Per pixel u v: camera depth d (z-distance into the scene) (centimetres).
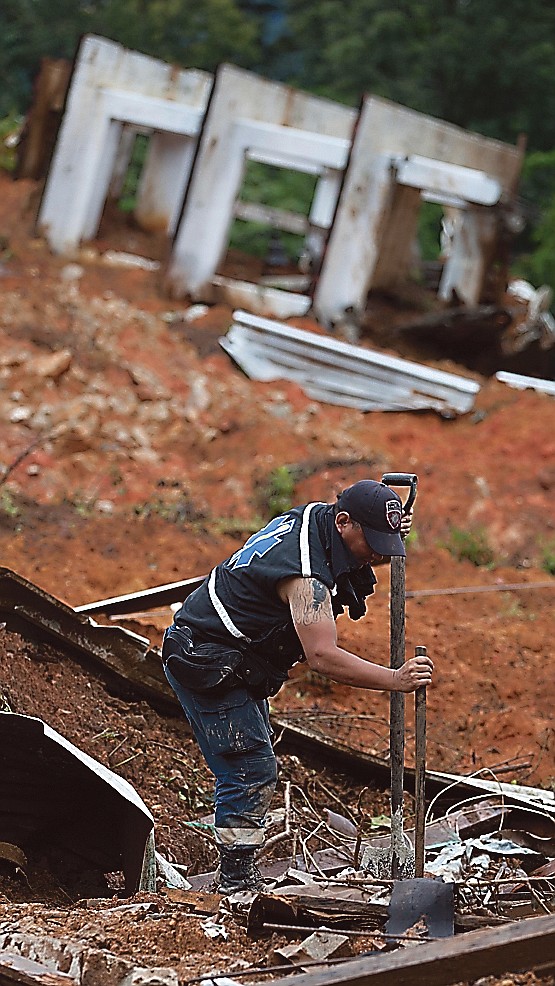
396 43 11906
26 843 1672
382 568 3572
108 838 1666
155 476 3950
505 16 12069
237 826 1523
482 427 4594
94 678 2086
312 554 1445
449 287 6100
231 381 4612
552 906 1402
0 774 1622
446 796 2033
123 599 2222
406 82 11650
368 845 1738
